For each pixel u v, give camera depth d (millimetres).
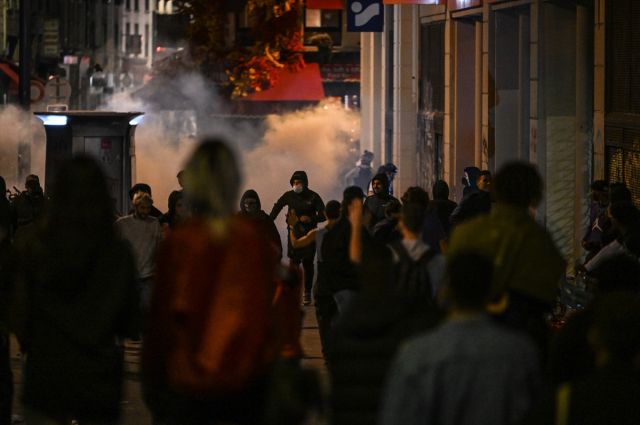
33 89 43812
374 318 8867
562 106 29109
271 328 7801
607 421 6551
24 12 40438
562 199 29172
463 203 20609
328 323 16922
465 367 7000
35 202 27812
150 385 7934
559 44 28906
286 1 56719
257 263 7738
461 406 7000
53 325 8711
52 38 101438
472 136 38312
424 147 43875
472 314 7230
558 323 19375
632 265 9344
